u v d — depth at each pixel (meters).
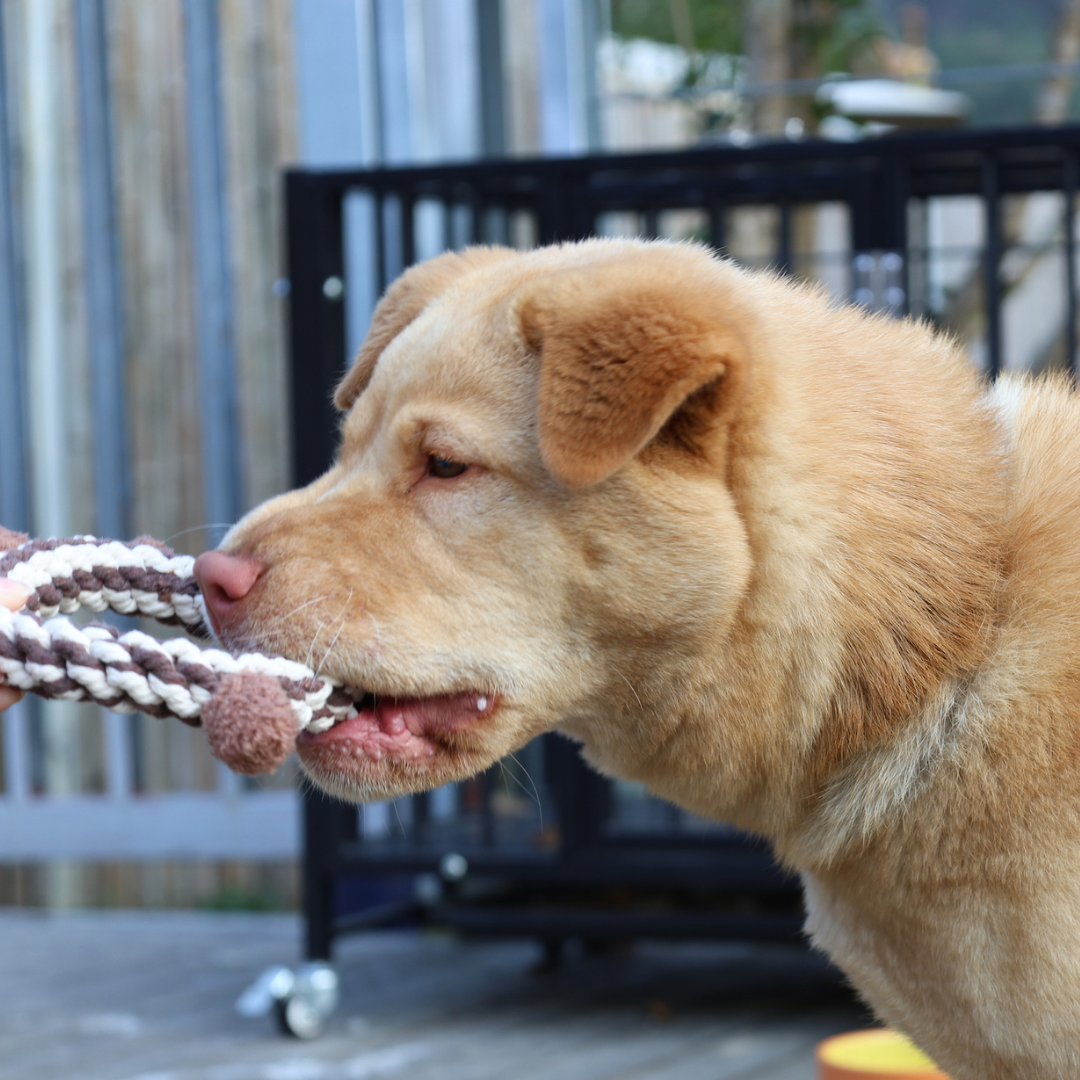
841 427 1.93
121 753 5.59
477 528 1.92
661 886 4.40
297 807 5.41
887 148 4.01
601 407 1.76
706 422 1.85
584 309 1.82
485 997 4.56
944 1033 1.95
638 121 6.71
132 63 5.63
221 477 5.63
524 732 1.97
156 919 5.71
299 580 1.88
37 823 5.59
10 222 5.78
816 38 6.55
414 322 2.13
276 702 1.66
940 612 1.90
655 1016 4.30
